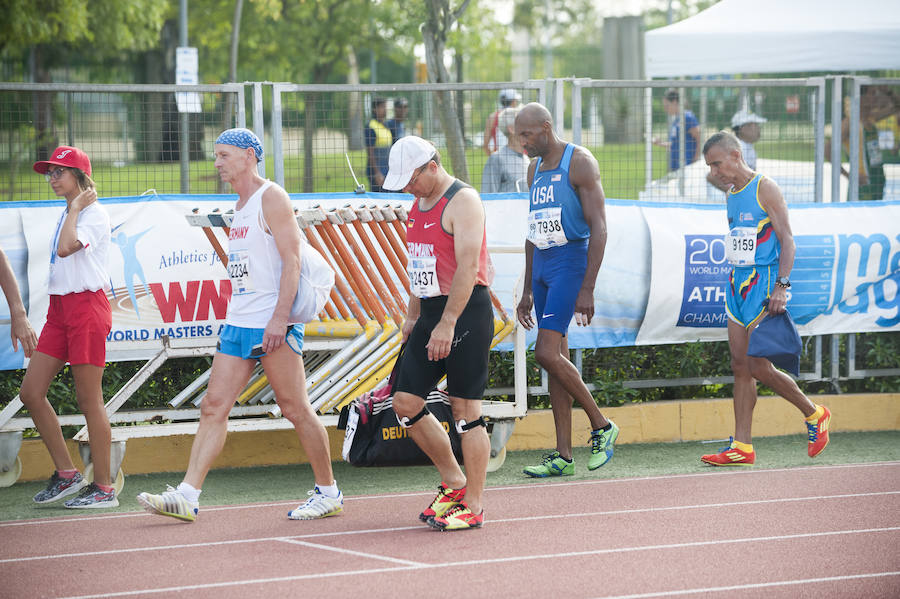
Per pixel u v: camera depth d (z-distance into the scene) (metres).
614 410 26.00
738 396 23.53
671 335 26.52
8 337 23.28
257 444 24.27
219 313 23.92
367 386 22.00
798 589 15.03
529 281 22.95
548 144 21.97
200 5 83.56
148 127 26.22
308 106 26.39
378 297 24.22
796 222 27.02
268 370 18.73
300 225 21.39
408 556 16.80
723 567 16.06
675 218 26.42
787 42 34.34
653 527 18.41
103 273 20.11
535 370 25.88
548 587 15.18
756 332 22.94
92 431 20.30
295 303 18.61
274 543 17.72
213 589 15.34
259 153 18.67
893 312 27.62
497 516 19.33
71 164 19.75
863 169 32.53
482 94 28.14
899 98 32.50
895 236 27.47
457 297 17.31
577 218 21.81
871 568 15.98
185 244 23.75
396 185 17.38
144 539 18.11
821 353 27.67
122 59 99.12
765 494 20.73
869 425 27.55
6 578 16.11
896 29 34.00
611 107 32.31
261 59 86.38
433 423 18.38
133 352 23.59
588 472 23.09
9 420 22.25
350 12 82.75
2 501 21.22
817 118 27.64
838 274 27.19
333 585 15.40
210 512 19.98
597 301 25.89
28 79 90.38
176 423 23.22
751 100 34.28
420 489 21.83
